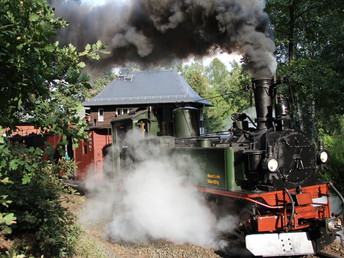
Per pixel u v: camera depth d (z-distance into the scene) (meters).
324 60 15.53
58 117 2.76
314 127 17.00
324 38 16.28
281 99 6.23
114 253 5.55
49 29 2.43
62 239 4.79
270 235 5.21
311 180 6.08
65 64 2.85
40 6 2.58
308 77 13.56
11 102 2.68
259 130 6.33
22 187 4.97
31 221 4.81
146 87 23.91
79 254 5.02
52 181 5.69
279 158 5.61
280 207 5.42
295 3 14.94
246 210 5.88
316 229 5.49
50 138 12.60
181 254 5.75
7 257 3.21
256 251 5.16
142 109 9.49
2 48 2.38
